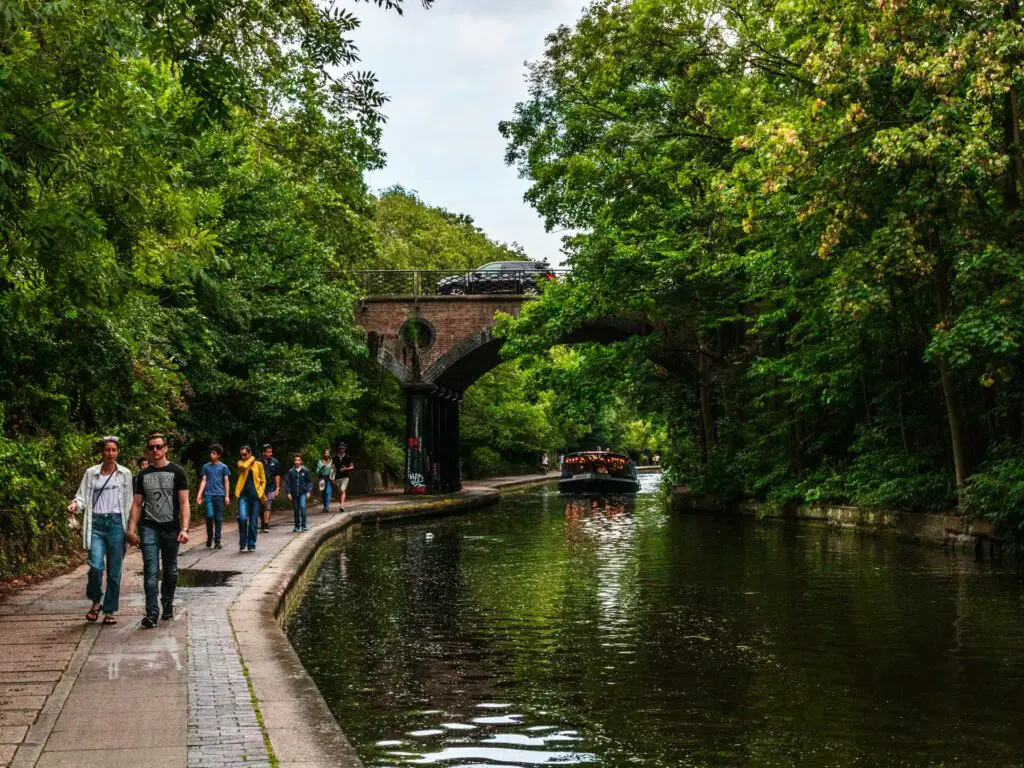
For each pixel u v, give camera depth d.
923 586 14.65
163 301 24.34
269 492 23.88
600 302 31.75
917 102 17.25
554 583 15.66
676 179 31.02
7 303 12.21
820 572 16.42
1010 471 17.98
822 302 22.83
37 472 14.95
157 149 10.75
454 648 10.50
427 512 34.62
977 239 17.38
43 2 9.38
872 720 7.64
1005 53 15.67
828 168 18.14
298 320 30.88
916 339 22.91
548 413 72.88
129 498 10.33
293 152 16.31
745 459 32.09
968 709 7.94
